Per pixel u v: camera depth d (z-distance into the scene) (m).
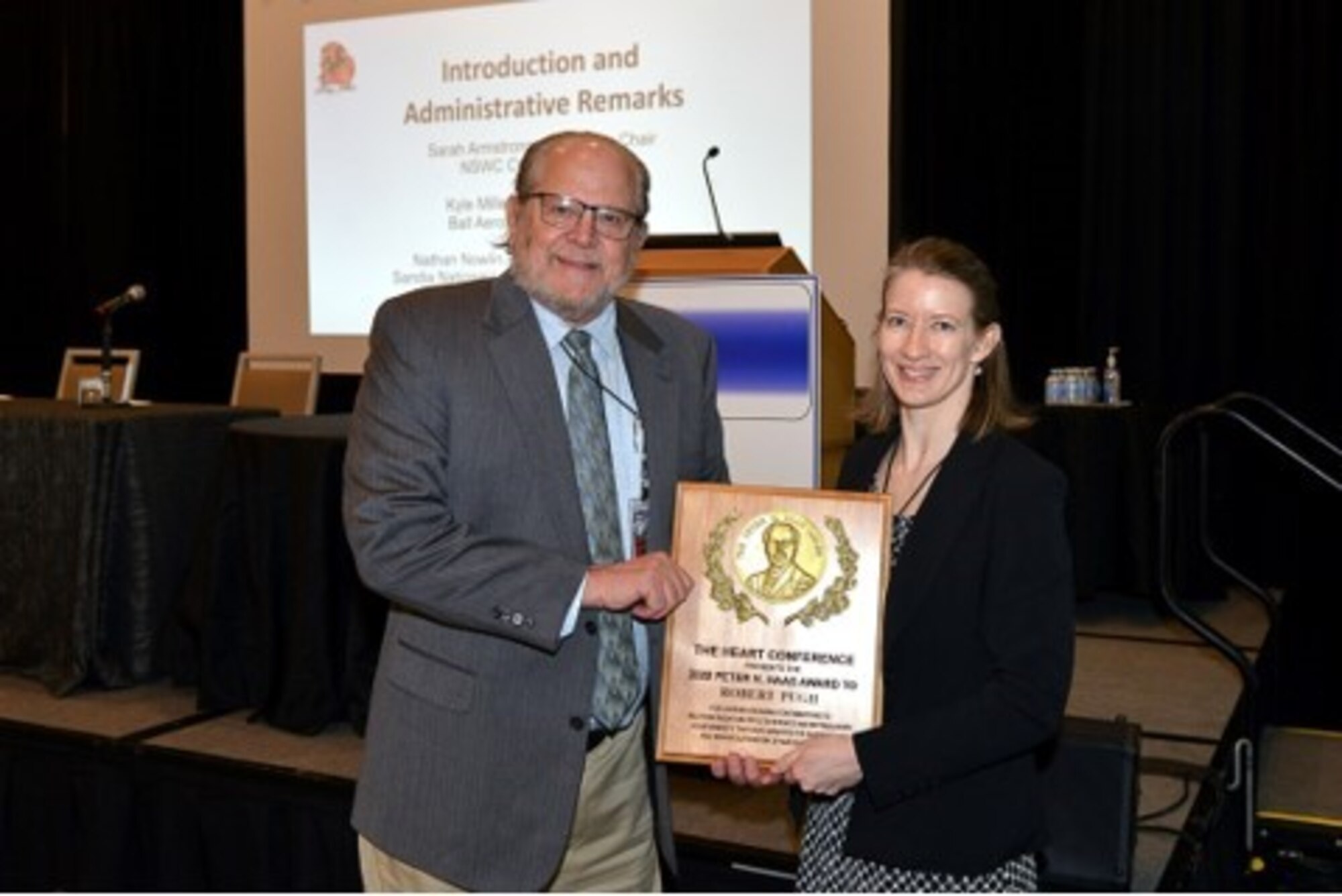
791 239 5.65
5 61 7.89
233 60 7.34
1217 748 3.09
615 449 1.84
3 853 3.29
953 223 5.55
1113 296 5.39
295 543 3.36
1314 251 5.00
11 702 3.61
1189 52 5.19
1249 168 5.14
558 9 6.08
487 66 6.29
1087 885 2.33
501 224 6.33
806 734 1.65
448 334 1.74
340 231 6.76
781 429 2.64
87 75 7.73
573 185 1.72
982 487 1.61
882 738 1.54
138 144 7.66
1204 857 2.68
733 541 1.71
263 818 2.95
